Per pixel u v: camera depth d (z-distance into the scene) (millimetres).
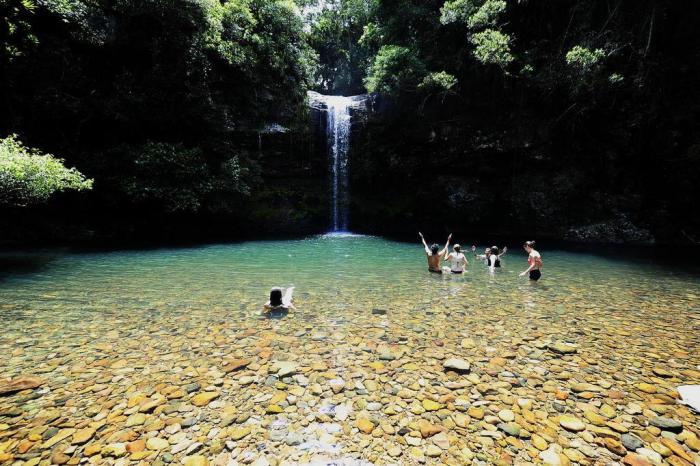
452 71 21297
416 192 24578
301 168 23234
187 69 17891
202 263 11727
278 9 22375
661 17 17641
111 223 17859
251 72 20656
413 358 4781
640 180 20422
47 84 15344
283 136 22016
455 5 19266
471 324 6156
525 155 21172
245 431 3246
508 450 3041
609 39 18031
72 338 5348
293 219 22453
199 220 20266
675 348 5246
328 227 23781
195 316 6391
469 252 15680
